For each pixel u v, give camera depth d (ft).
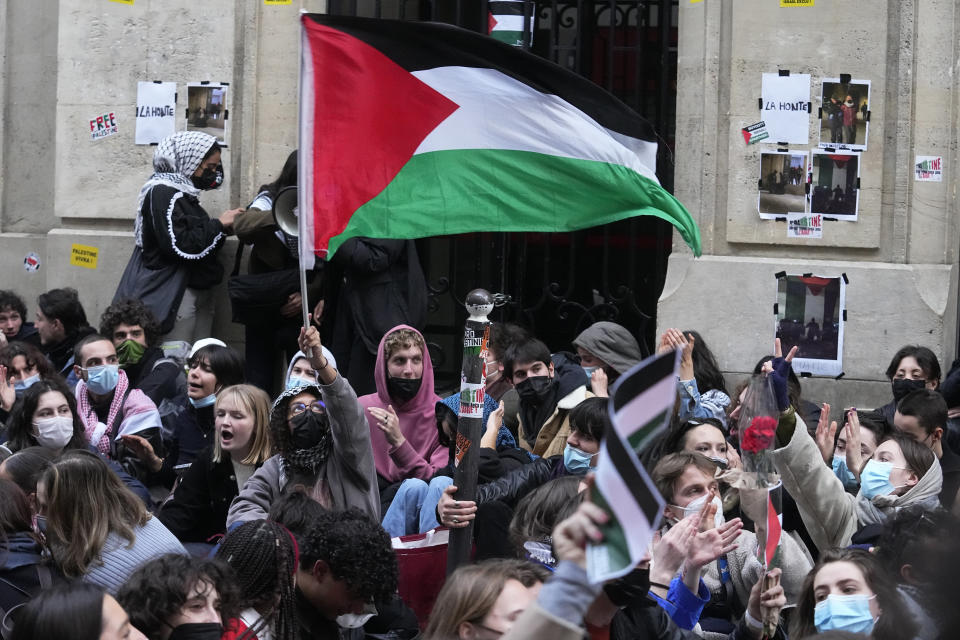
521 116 19.43
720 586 16.92
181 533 20.65
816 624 13.24
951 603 8.79
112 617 10.87
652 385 6.77
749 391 16.14
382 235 19.02
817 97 28.53
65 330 29.40
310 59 18.95
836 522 17.39
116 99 31.30
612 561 6.52
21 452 17.08
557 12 30.83
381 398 23.08
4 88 33.88
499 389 25.04
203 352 24.47
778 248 28.86
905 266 28.32
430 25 19.13
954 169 28.27
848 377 28.37
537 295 31.30
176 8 30.96
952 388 24.76
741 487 15.03
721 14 28.91
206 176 29.66
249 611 13.61
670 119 30.96
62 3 31.50
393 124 19.12
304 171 18.79
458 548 16.61
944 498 18.54
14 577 14.85
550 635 6.95
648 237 30.76
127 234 31.27
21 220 34.22
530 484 19.90
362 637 16.53
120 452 23.67
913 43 28.25
